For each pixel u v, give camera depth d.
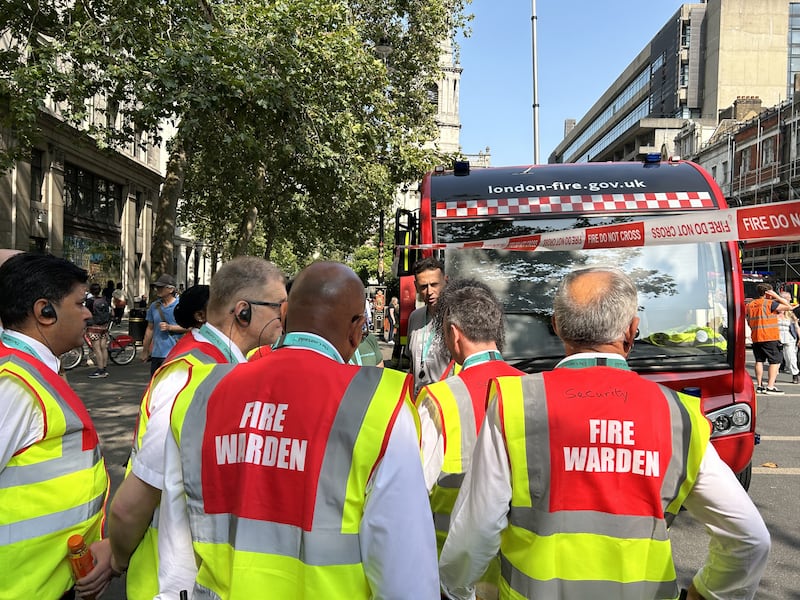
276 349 1.63
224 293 2.36
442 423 2.16
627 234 3.34
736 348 4.27
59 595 1.90
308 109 11.73
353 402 1.46
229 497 1.48
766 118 36.94
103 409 8.43
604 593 1.57
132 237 30.81
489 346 2.35
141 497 1.68
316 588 1.36
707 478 1.60
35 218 22.02
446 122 57.78
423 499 1.45
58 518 1.91
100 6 12.35
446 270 4.57
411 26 21.70
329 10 11.80
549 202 4.71
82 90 11.85
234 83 10.44
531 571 1.61
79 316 2.09
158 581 1.61
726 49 59.34
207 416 1.55
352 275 1.67
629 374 1.72
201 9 11.91
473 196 4.79
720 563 1.63
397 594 1.37
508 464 1.65
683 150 50.00
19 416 1.83
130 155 29.72
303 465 1.42
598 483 1.59
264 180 20.16
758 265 34.31
